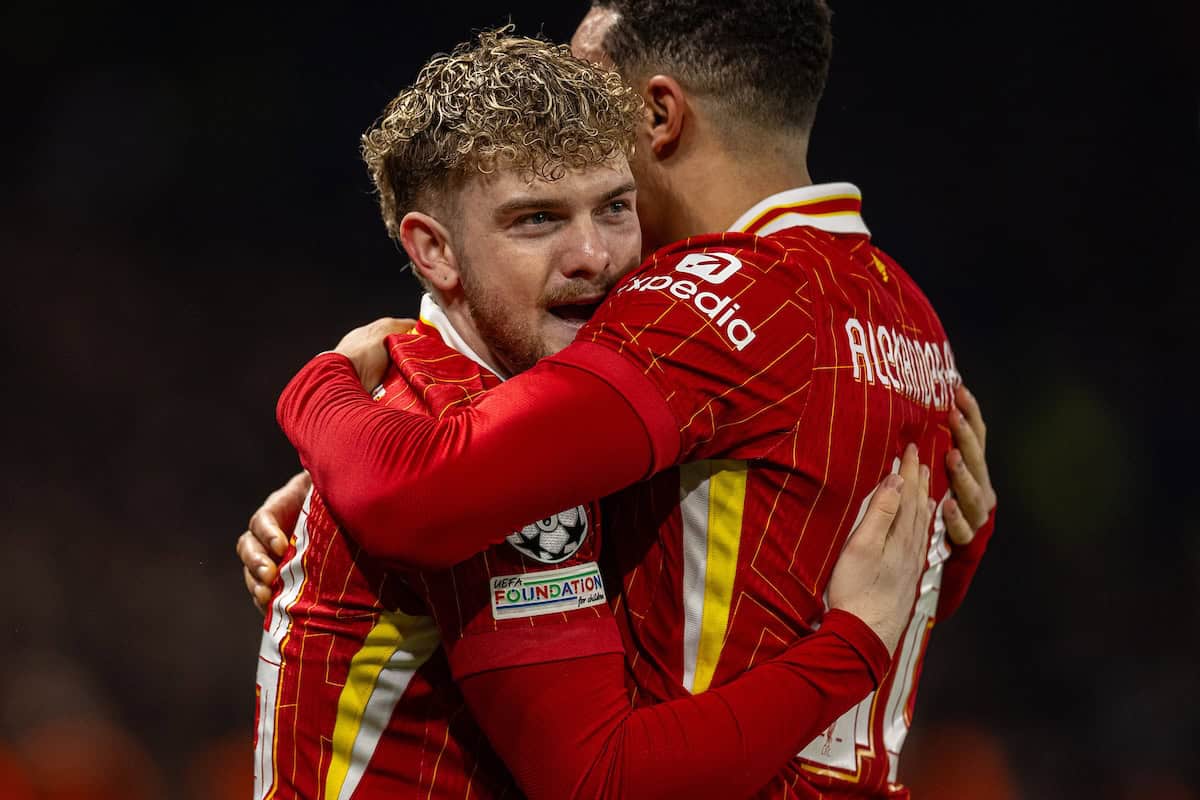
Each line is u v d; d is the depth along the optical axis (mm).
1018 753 29203
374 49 36156
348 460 5230
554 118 5414
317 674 5684
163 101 35719
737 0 6488
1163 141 36656
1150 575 32562
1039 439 34500
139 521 31625
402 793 5562
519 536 5250
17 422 32312
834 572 5668
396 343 5984
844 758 5992
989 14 36281
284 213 36094
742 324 5379
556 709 5062
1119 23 36312
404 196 5840
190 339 34406
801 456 5457
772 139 6598
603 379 5160
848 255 6211
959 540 6680
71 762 25125
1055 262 36438
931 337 6562
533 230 5535
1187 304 36094
